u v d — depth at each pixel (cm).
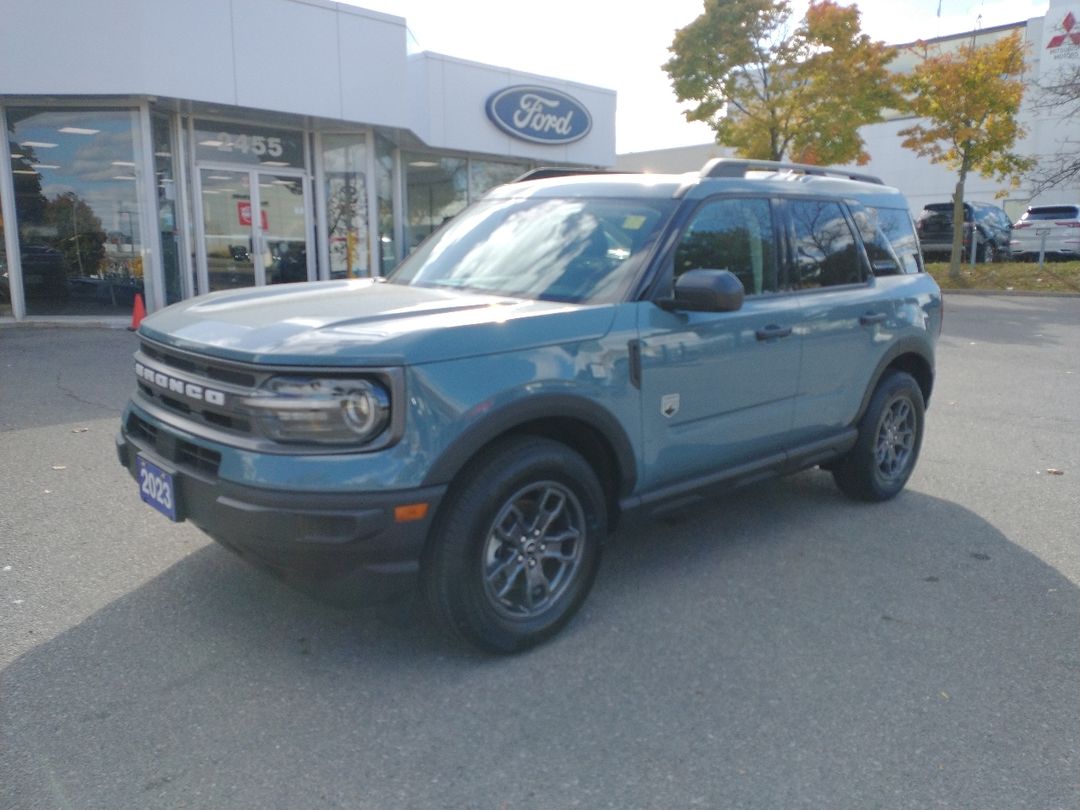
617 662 358
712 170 456
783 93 2172
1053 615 409
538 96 1823
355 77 1395
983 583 445
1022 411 859
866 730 313
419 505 315
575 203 457
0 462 600
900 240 588
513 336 346
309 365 311
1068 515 552
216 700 322
